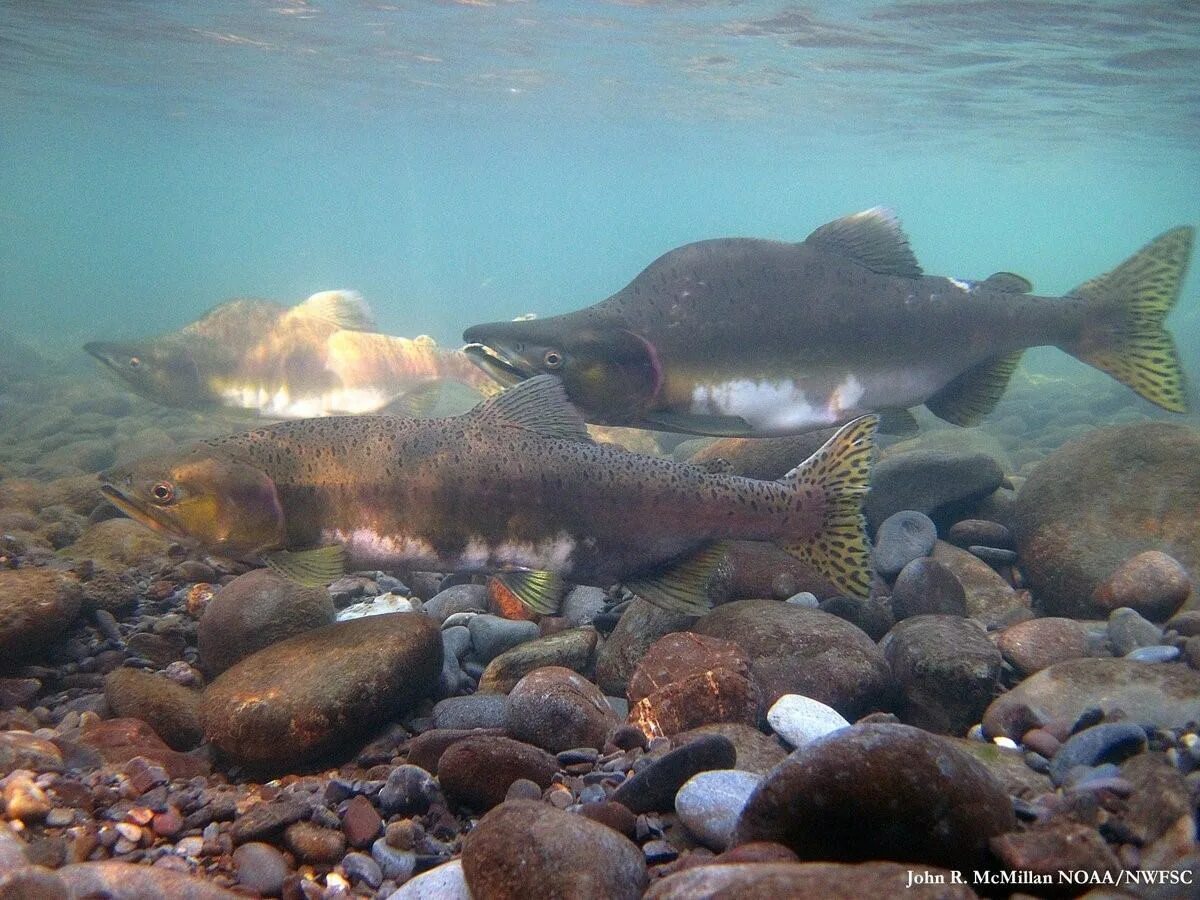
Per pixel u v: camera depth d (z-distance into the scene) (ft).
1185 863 1.16
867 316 2.67
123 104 17.62
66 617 2.14
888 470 2.89
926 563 2.33
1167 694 1.62
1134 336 2.78
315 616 2.13
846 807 1.14
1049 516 2.61
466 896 1.24
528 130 20.58
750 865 1.07
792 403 2.69
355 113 18.11
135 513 1.90
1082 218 63.62
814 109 14.66
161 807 1.51
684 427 2.64
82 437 5.85
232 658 2.08
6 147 30.27
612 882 1.17
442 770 1.53
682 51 10.40
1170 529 2.42
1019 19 7.77
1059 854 1.08
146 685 1.96
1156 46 8.39
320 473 1.96
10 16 10.02
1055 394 8.59
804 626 1.97
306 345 4.24
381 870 1.40
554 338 2.57
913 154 21.43
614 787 1.53
